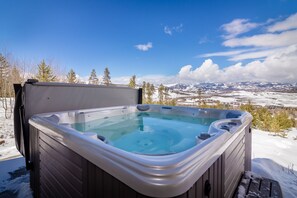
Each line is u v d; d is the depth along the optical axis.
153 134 2.39
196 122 3.01
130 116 3.22
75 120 2.20
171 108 3.42
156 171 0.57
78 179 0.93
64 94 2.28
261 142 3.81
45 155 1.35
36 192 1.59
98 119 2.57
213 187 0.90
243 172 1.73
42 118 1.53
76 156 0.94
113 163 0.67
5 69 8.03
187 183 0.59
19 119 1.84
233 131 1.30
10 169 2.20
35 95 1.89
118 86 3.25
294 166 2.53
